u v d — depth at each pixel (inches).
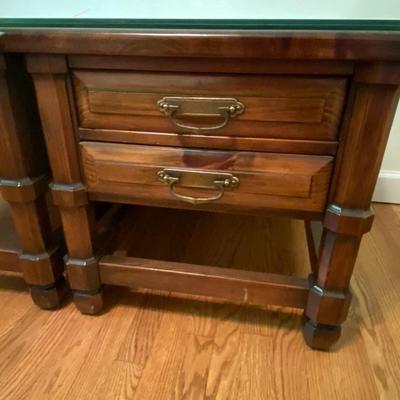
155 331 29.0
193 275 26.9
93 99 21.7
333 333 26.1
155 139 22.3
